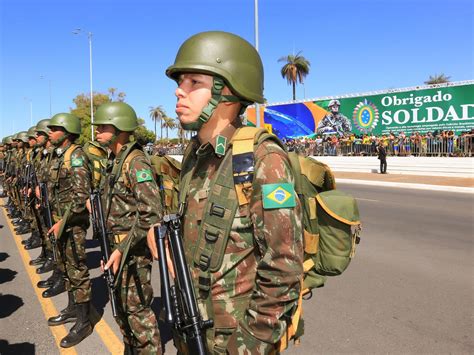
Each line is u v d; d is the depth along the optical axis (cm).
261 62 149
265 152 126
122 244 244
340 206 153
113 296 249
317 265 160
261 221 123
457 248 595
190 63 133
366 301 395
